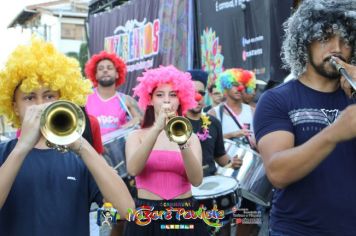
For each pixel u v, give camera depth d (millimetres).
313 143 2215
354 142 2461
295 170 2268
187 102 4250
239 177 5070
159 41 10188
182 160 3807
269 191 5078
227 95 6242
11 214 2322
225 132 6145
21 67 2451
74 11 27953
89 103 6402
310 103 2529
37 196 2348
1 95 2535
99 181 2373
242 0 7531
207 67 8594
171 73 4145
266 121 2539
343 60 2482
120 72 6785
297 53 2582
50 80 2496
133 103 6590
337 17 2453
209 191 4457
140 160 3686
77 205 2416
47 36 27719
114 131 5930
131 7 11617
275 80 6922
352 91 2422
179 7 9469
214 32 8328
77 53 26500
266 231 5840
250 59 7422
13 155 2172
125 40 11945
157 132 3645
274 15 6863
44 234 2311
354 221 2416
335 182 2428
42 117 2148
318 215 2428
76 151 2348
